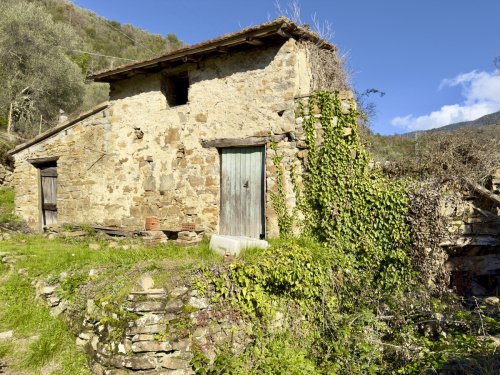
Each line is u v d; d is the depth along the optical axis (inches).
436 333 217.5
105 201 362.3
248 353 180.4
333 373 182.9
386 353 198.8
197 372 166.1
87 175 375.9
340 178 251.4
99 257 247.6
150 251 257.4
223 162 304.3
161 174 329.1
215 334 177.9
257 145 283.3
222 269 194.2
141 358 160.4
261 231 284.5
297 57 270.5
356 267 246.8
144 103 342.0
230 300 188.5
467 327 213.6
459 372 173.0
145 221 335.6
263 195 283.9
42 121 813.2
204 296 182.7
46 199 427.8
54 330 198.2
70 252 269.1
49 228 375.9
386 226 240.1
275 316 199.2
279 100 270.7
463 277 251.8
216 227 299.9
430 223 232.8
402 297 229.0
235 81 291.4
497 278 259.4
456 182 248.4
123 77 350.0
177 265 204.5
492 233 241.0
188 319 172.9
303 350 199.3
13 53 774.5
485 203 246.7
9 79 761.6
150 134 337.1
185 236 308.0
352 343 197.8
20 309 219.0
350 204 249.3
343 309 229.1
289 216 265.4
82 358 179.0
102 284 200.1
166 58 304.7
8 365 178.1
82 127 381.7
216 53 295.9
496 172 271.4
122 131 354.3
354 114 248.8
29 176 434.6
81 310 195.2
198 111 310.2
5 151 579.8
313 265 225.5
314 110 259.3
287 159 268.1
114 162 358.0
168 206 323.9
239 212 295.3
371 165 251.1
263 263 201.8
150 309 167.6
